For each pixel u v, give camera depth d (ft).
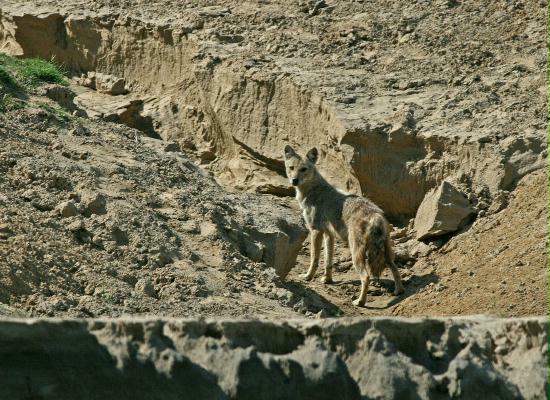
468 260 182.09
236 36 252.83
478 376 73.61
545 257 169.78
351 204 180.34
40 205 146.41
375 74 230.68
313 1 265.54
